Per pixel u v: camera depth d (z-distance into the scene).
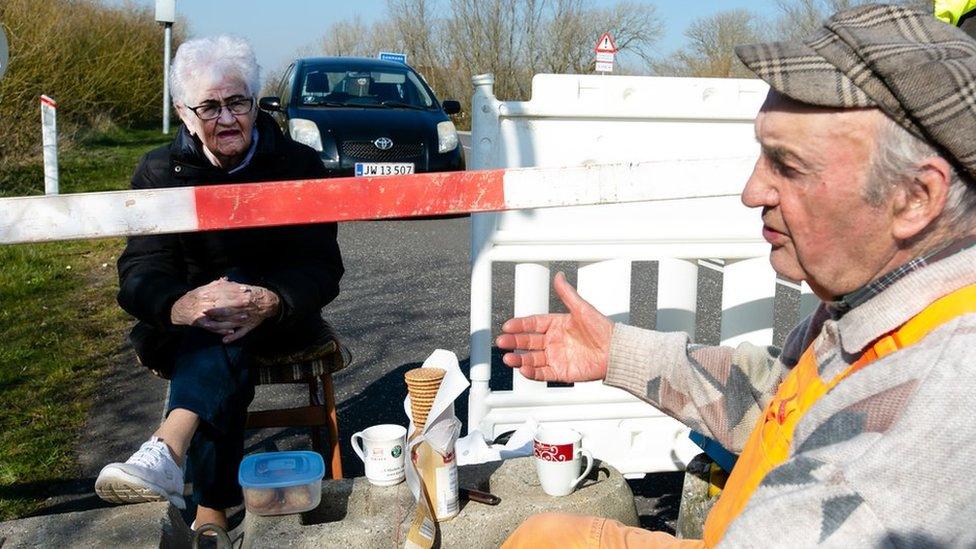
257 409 4.31
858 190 1.15
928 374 1.04
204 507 2.62
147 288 2.68
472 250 2.89
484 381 2.98
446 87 36.75
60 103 16.22
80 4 18.91
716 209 2.93
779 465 1.09
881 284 1.20
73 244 8.13
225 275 2.81
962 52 1.10
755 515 1.06
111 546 2.12
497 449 2.70
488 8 34.97
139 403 4.25
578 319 1.91
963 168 1.10
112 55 20.88
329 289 2.86
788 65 1.14
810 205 1.19
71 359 4.86
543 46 35.72
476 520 2.23
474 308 2.93
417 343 5.40
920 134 1.09
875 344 1.19
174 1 23.14
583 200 2.14
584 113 2.81
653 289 6.96
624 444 3.07
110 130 21.52
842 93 1.11
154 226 2.02
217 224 2.04
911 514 0.99
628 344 1.87
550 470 2.33
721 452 2.24
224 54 2.81
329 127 9.23
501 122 2.78
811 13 26.48
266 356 2.93
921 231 1.16
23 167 12.66
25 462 3.52
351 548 2.14
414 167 9.28
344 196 2.06
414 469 2.19
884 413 1.06
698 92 2.87
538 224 2.87
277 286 2.71
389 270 7.53
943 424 1.00
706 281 7.20
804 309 3.29
